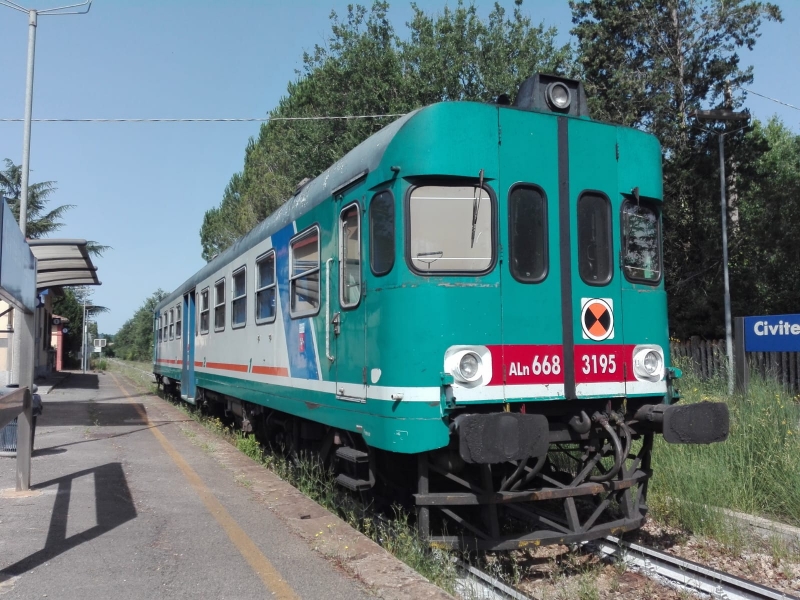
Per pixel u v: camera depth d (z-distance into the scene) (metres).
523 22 21.12
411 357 5.08
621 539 6.02
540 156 5.61
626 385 5.70
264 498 6.80
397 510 6.21
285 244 8.16
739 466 7.32
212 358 12.53
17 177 44.75
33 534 5.50
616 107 20.67
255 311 9.55
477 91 20.52
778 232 19.45
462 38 20.52
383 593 4.26
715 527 6.19
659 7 21.59
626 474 5.71
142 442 10.59
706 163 19.89
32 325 6.95
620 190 5.95
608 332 5.69
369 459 5.96
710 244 19.95
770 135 33.69
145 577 4.55
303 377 7.31
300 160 21.81
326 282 6.61
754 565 5.60
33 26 13.41
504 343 5.24
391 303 5.25
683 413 5.36
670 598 4.91
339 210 6.38
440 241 5.26
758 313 20.06
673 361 12.21
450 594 4.45
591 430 5.66
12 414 5.48
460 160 5.28
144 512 6.23
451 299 5.14
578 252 5.66
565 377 5.42
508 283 5.33
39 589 4.32
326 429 7.40
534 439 4.87
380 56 20.39
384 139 5.70
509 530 6.27
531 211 5.54
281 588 4.36
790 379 11.09
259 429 10.77
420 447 4.97
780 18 20.67
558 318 5.48
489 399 5.10
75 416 14.65
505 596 4.73
